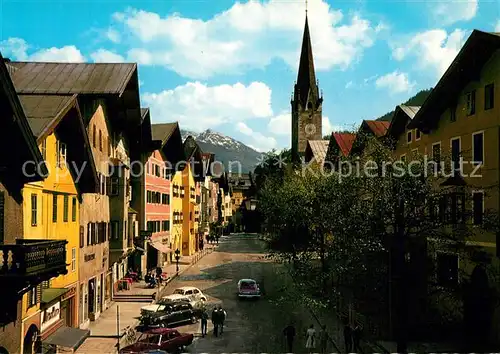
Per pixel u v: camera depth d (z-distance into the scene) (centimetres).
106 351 2480
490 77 2708
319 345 2709
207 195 10200
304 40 11412
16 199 1914
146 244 5066
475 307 2753
